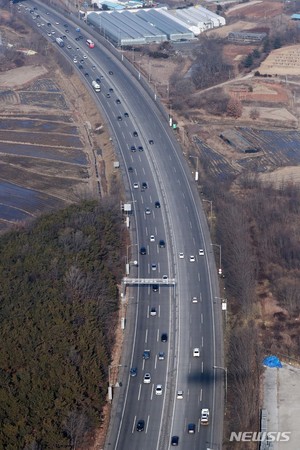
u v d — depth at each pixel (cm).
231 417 15538
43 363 15762
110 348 17575
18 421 14388
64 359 15938
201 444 14825
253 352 17550
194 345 17862
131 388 16438
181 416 15600
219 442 14888
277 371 17162
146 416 15625
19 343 16312
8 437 14025
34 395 14975
